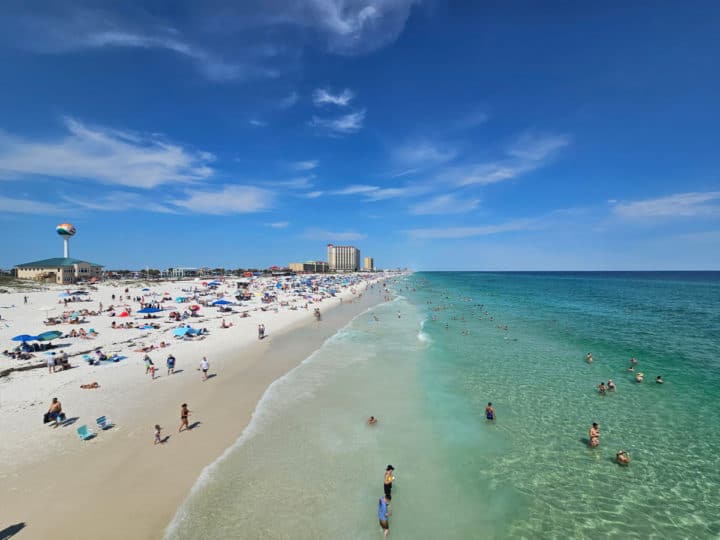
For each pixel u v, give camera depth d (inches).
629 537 369.7
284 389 743.1
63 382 715.4
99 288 2760.8
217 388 733.3
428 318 1791.3
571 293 3503.9
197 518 367.2
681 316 1844.2
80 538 333.1
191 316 1581.0
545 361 989.8
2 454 455.2
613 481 462.6
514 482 456.4
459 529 373.7
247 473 447.5
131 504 381.4
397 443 538.0
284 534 353.4
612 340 1258.0
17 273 3014.3
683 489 449.1
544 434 579.8
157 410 613.0
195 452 489.7
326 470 462.9
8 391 658.8
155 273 5147.6
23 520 348.2
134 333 1178.0
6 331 1145.4
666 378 850.8
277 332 1365.7
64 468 434.6
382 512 361.1
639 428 603.5
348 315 1895.9
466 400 711.1
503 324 1606.8
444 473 469.4
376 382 801.6
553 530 377.1
